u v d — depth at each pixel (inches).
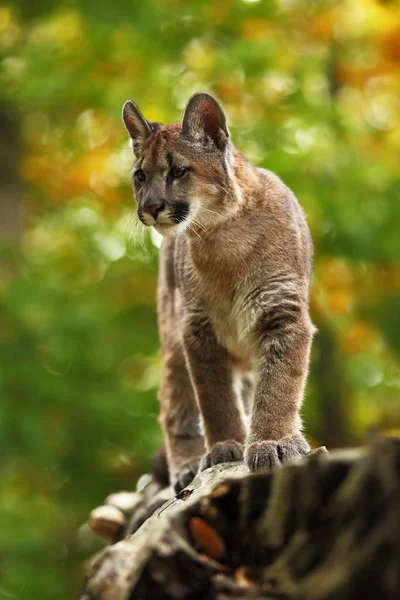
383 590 169.5
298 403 320.2
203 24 665.0
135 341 653.9
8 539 597.3
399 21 678.5
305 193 603.5
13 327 618.8
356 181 623.5
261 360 325.7
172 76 646.5
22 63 673.6
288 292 329.1
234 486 193.5
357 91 714.8
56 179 737.0
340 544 177.2
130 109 350.3
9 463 596.4
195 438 378.9
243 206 333.1
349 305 666.8
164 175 339.9
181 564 184.1
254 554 189.5
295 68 658.8
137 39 643.5
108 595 188.4
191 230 335.0
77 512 633.6
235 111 668.7
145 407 628.1
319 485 183.8
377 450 174.9
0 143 701.9
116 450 627.8
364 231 623.5
